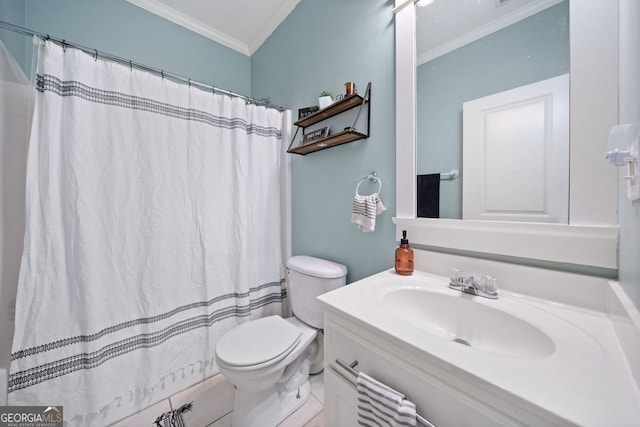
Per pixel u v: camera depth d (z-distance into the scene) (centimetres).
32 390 97
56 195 102
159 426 113
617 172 62
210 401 129
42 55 99
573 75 67
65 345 103
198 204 140
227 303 151
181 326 135
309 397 128
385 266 116
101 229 112
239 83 216
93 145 110
